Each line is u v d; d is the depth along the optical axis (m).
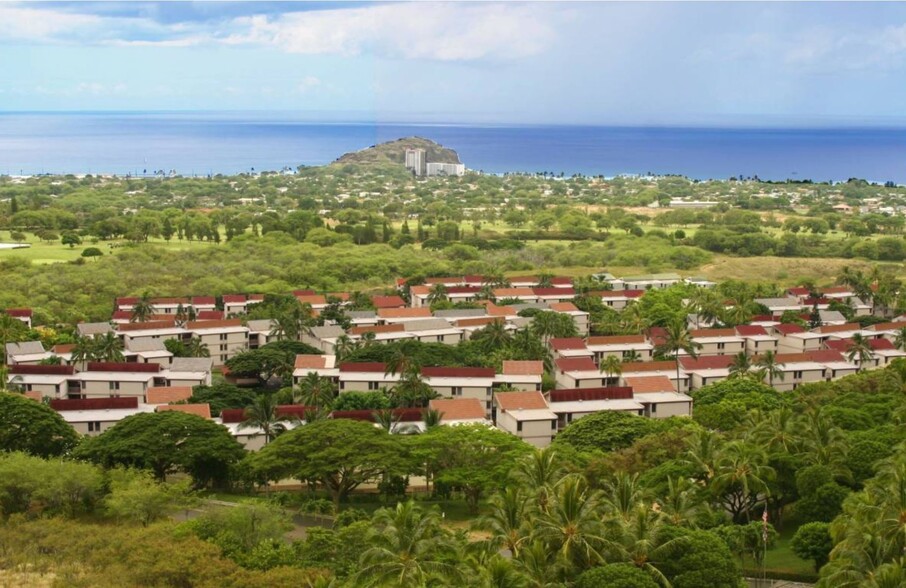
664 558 98.12
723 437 144.50
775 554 120.19
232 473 145.38
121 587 100.62
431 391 182.38
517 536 100.50
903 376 182.25
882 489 105.88
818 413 143.25
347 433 140.88
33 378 191.12
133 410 172.50
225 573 102.56
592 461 136.12
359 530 110.56
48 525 117.69
